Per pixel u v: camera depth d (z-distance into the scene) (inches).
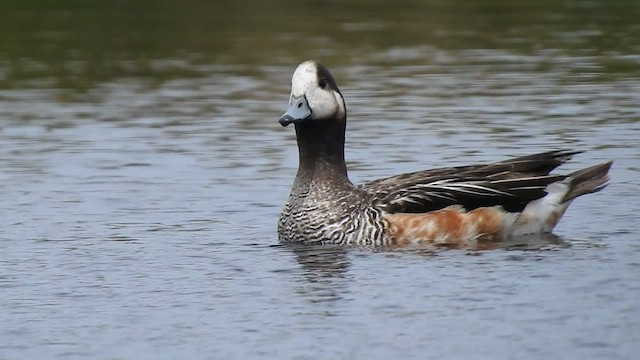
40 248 595.5
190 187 703.1
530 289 513.7
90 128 855.7
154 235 615.5
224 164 751.7
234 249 589.9
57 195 690.8
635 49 1079.6
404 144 783.1
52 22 1232.2
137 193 693.3
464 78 983.0
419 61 1050.7
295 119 597.9
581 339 456.4
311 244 596.4
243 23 1219.2
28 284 541.0
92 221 641.6
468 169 609.9
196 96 948.0
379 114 867.4
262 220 641.6
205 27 1201.4
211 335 472.4
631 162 733.9
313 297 511.8
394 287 521.3
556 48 1091.3
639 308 487.5
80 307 509.4
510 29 1180.5
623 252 566.3
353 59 1059.9
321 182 602.2
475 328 470.3
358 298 509.0
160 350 458.6
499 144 778.2
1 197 687.7
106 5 1311.5
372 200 594.6
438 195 593.6
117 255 581.9
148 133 836.6
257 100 928.3
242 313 496.1
